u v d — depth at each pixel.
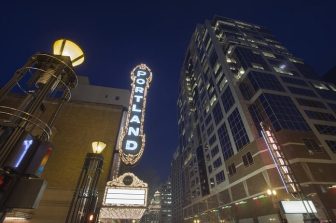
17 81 5.02
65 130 17.11
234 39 67.38
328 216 27.86
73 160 15.73
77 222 10.02
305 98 47.06
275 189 33.22
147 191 12.16
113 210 12.11
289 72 55.88
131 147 14.51
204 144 68.44
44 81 5.58
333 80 80.62
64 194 13.99
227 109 54.56
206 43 80.12
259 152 38.41
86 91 23.66
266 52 62.75
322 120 42.53
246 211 39.72
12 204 3.49
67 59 6.15
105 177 15.07
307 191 30.84
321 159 34.81
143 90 18.22
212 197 56.06
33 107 4.80
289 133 37.47
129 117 16.08
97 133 17.47
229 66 59.59
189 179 81.75
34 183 3.82
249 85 50.06
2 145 3.79
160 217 135.62
